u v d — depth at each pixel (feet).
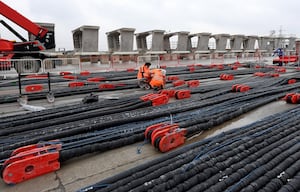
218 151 9.95
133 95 23.31
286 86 27.71
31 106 19.47
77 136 12.15
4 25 41.19
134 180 8.03
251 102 19.69
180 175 8.05
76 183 8.68
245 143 10.71
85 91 26.21
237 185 7.65
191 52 93.04
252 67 56.49
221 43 101.81
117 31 80.28
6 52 40.40
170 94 23.32
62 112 16.47
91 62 71.72
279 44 115.24
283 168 8.67
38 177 8.98
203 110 17.10
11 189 8.24
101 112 16.35
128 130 13.06
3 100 21.33
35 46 42.80
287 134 12.12
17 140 11.86
